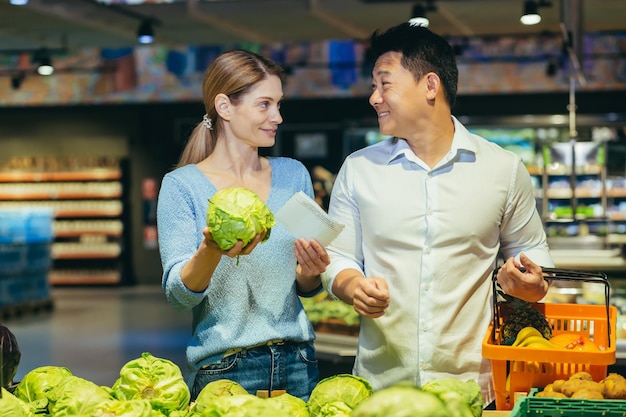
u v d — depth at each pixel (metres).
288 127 15.48
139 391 2.15
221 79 2.75
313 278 2.84
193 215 2.73
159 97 16.70
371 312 2.60
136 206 17.55
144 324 11.98
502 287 2.74
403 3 9.91
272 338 2.73
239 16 10.61
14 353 2.48
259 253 2.73
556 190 11.28
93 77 16.94
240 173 2.82
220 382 2.18
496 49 14.80
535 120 12.91
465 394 2.04
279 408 1.92
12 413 1.99
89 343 10.41
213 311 2.73
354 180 2.96
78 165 17.53
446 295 2.83
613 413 2.09
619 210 11.59
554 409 2.12
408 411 1.46
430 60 2.77
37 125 17.50
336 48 15.53
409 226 2.84
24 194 17.77
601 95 14.66
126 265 17.69
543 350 2.36
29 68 17.16
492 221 2.87
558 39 14.59
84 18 10.73
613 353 2.34
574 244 9.66
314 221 2.59
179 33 12.09
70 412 2.07
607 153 11.56
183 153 2.91
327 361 5.76
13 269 13.07
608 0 9.77
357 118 15.69
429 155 2.88
